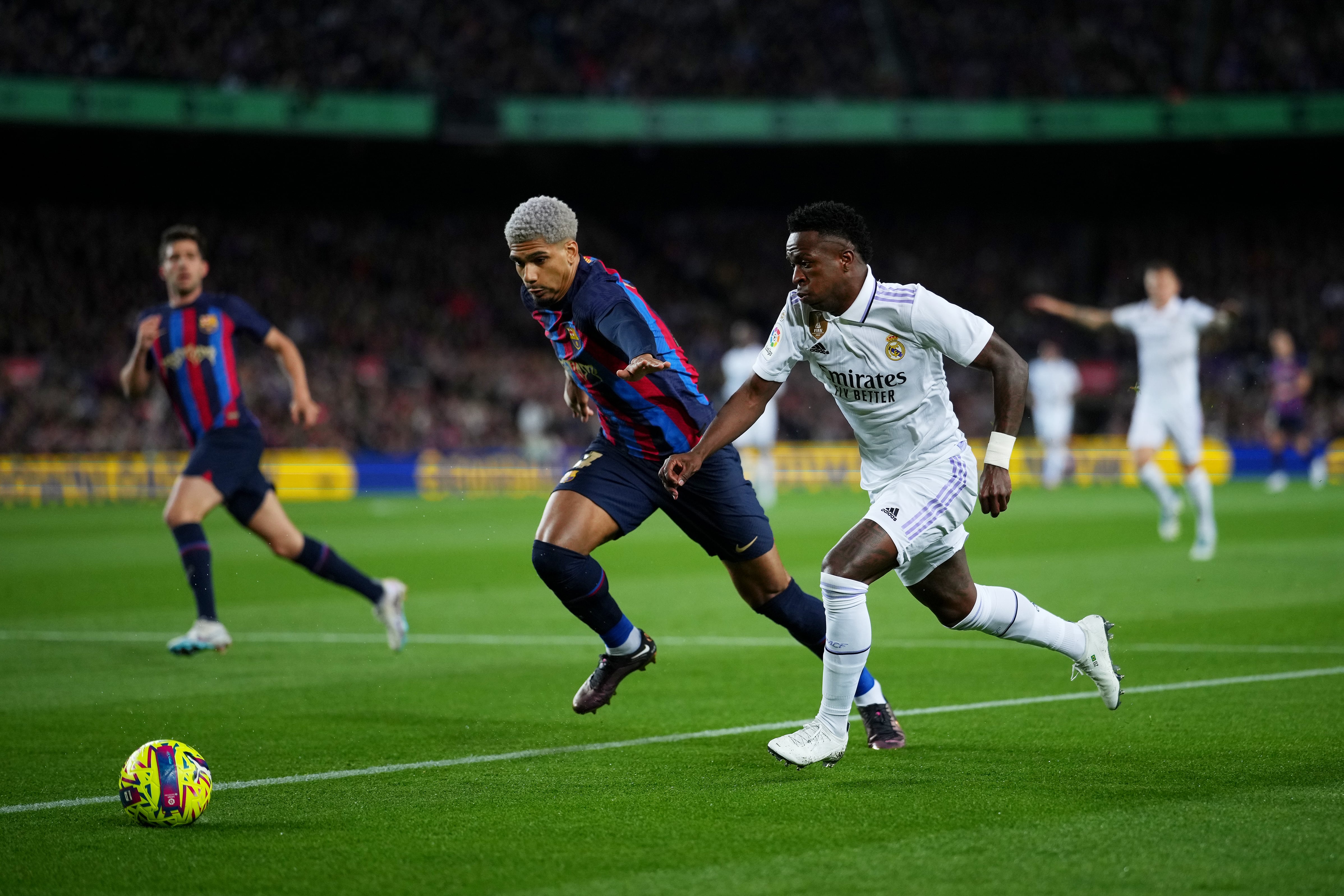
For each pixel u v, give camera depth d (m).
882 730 18.27
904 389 17.14
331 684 24.53
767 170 130.12
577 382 19.39
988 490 16.66
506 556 50.78
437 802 15.67
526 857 13.38
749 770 17.12
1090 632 18.45
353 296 129.75
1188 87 124.62
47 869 13.20
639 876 12.68
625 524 18.78
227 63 113.19
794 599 19.06
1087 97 124.31
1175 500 49.06
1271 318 133.12
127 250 126.31
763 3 126.38
